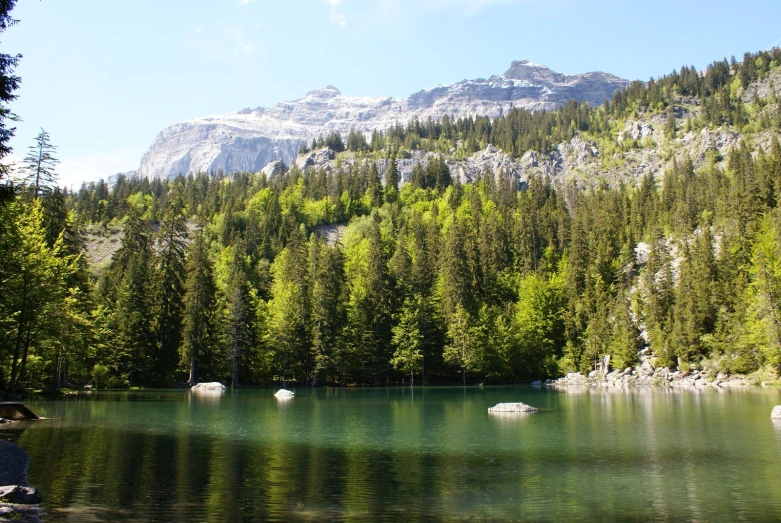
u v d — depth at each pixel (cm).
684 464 2344
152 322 7994
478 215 17038
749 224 11375
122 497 1738
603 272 13650
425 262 12050
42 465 2184
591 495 1830
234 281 10200
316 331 9575
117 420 3684
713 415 4197
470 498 1789
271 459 2414
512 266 14075
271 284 13338
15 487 1652
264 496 1788
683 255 12175
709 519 1577
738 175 15025
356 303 10381
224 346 8969
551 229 15925
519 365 11200
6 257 4353
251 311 9450
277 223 18088
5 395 4512
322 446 2789
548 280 13100
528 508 1677
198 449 2633
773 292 8081
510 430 3434
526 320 11381
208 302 8675
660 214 16738
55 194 6681
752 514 1622
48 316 4897
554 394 7150
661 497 1811
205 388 7612
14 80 2030
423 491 1873
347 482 1998
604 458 2478
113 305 8256
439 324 10731
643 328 11412
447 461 2405
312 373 9712
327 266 10375
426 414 4475
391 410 4844
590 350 10919
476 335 10325
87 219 17825
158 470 2142
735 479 2064
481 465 2325
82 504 1647
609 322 11306
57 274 5066
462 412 4656
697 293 10012
